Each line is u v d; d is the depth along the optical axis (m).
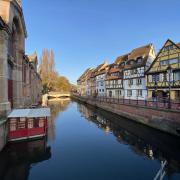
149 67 30.23
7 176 9.84
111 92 45.78
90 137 17.89
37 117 14.52
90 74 70.50
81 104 52.09
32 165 11.16
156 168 10.97
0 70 13.83
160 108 18.48
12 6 16.50
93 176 9.88
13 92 19.30
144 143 15.97
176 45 24.97
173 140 16.58
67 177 9.75
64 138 17.39
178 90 24.70
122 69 40.16
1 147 12.08
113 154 13.33
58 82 85.75
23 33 21.28
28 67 27.25
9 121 13.69
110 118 28.72
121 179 9.60
